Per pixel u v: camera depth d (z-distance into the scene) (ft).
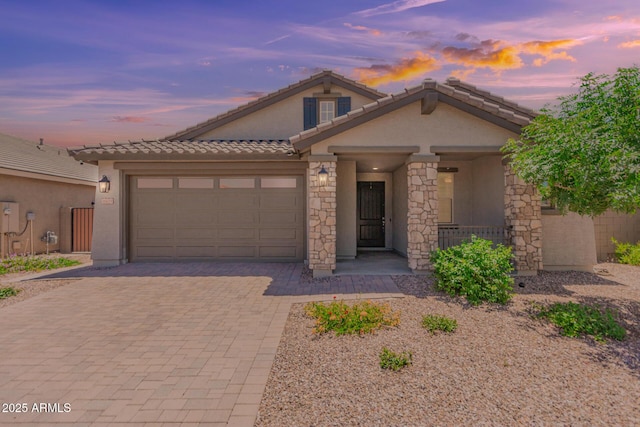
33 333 18.94
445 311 21.29
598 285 27.81
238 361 15.42
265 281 30.01
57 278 31.53
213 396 12.69
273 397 12.54
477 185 39.58
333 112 46.98
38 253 51.55
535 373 13.93
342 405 11.89
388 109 29.86
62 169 57.88
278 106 46.98
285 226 38.58
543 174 20.03
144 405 12.21
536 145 23.43
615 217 39.55
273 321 20.43
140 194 38.91
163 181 38.88
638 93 18.43
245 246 38.73
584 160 17.99
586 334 17.66
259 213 38.65
